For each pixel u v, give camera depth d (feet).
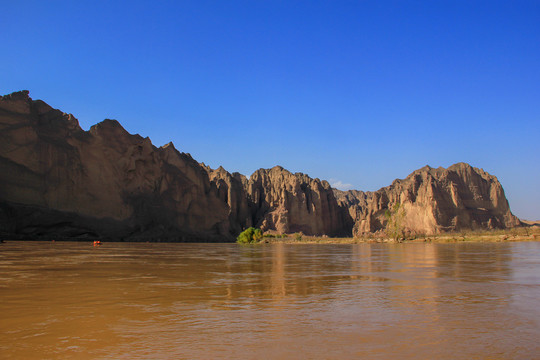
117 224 430.61
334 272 88.28
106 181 438.40
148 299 52.54
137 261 119.65
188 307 47.39
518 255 145.79
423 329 37.06
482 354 29.94
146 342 33.14
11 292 57.72
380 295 55.83
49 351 30.81
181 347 31.81
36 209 376.89
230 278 76.74
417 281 70.95
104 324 39.06
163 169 504.43
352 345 32.27
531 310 45.19
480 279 73.15
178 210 501.15
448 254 155.63
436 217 584.81
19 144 381.81
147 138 493.36
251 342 33.12
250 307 47.44
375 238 447.01
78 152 423.23
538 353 30.17
